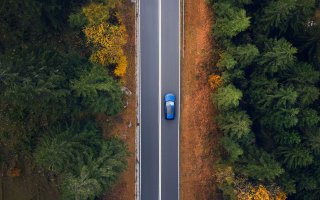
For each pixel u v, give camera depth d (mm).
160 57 47406
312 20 46406
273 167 43219
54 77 37406
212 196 49031
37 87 36750
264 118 45719
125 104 46250
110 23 43219
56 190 49188
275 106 44281
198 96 47969
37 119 46000
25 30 42125
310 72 44281
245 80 45406
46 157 39125
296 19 43969
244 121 43062
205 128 48281
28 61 37719
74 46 43125
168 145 48000
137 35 46875
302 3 42469
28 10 38188
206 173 48750
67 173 39469
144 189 47875
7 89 36969
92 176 39125
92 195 39562
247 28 45375
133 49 46688
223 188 45375
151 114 47562
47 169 47250
